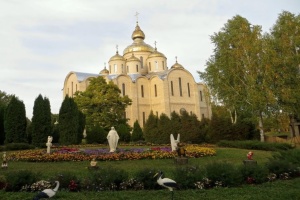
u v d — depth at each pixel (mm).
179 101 62781
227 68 33750
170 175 12180
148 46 73688
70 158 19062
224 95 34906
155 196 9828
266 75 30828
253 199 9367
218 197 9656
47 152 21797
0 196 9820
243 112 34156
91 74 62656
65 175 11125
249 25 34312
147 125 39344
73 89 60094
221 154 22734
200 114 65062
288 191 10188
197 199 9414
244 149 26875
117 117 44094
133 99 60250
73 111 35031
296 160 15117
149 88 63969
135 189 10875
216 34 36625
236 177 11312
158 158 19562
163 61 69688
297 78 32688
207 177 11352
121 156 19328
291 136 37938
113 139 22078
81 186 10805
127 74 65375
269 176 12195
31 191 10562
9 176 10891
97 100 41812
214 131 33906
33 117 32688
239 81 33594
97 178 11016
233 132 33031
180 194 10039
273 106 31922
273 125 33906
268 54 30875
